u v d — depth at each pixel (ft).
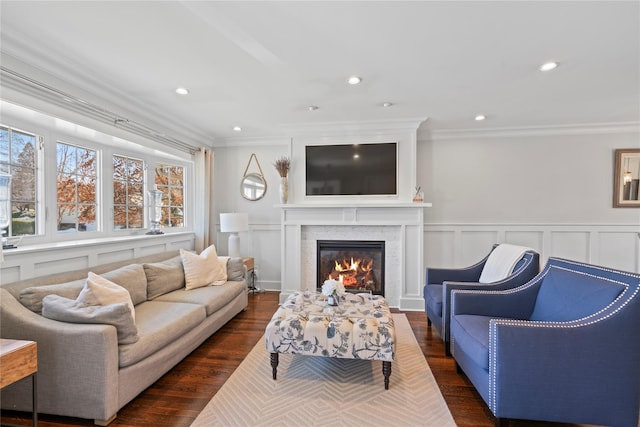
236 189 15.60
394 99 10.19
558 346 5.20
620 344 5.10
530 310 7.44
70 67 7.61
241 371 7.51
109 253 9.60
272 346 6.96
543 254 13.69
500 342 5.32
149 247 11.46
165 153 12.33
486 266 10.17
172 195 13.58
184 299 9.23
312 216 13.33
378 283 13.28
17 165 7.75
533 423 5.75
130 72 8.08
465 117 12.21
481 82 8.86
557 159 13.62
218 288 10.43
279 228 15.25
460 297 7.58
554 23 6.04
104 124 9.07
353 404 6.22
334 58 7.42
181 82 8.73
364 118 12.29
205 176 14.34
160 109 10.98
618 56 7.34
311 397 6.45
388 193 12.92
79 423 5.65
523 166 13.83
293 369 7.63
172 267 10.27
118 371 5.77
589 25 6.11
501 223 13.92
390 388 6.81
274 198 15.28
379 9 5.60
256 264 15.46
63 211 9.00
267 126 13.37
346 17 5.83
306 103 10.52
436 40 6.65
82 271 8.07
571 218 13.58
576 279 6.37
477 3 5.46
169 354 7.13
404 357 8.32
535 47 6.95
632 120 12.59
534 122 12.91
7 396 5.73
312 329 6.79
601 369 5.13
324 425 5.59
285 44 6.78
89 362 5.53
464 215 14.19
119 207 10.94
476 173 14.08
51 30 6.18
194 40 6.59
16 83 6.71
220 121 12.62
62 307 5.93
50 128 8.50
